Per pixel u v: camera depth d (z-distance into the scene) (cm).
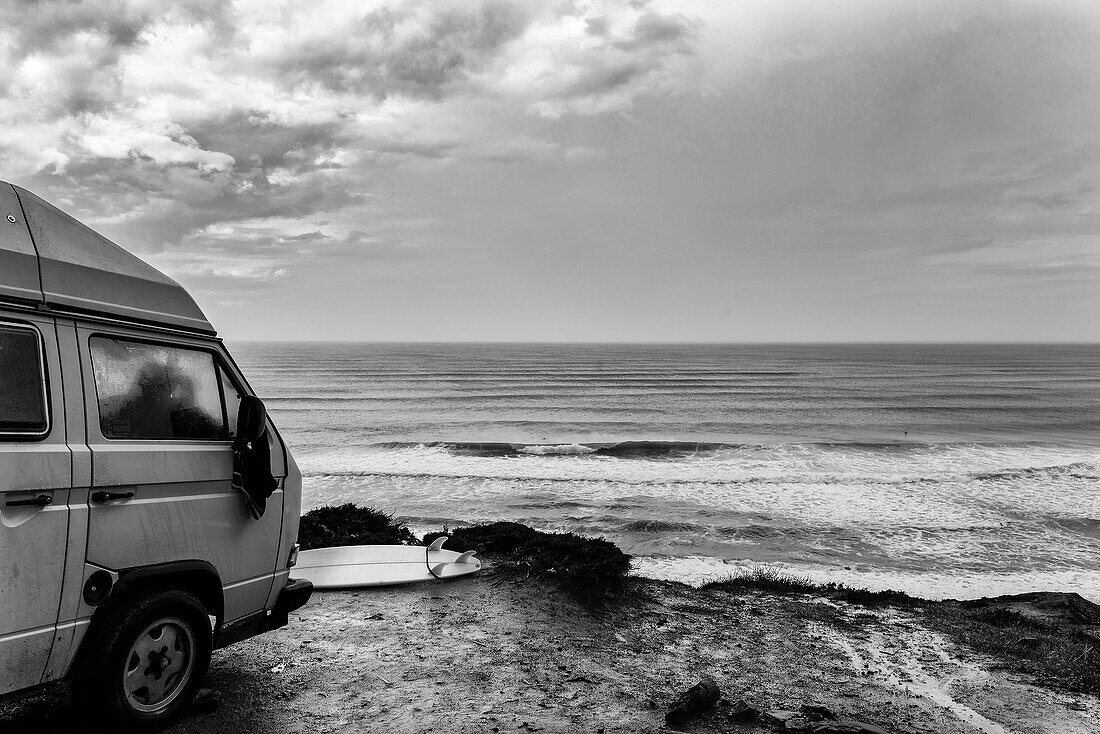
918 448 3631
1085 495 2352
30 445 327
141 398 386
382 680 505
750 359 19138
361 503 2145
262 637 575
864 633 766
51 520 333
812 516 2041
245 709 438
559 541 883
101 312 370
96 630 356
